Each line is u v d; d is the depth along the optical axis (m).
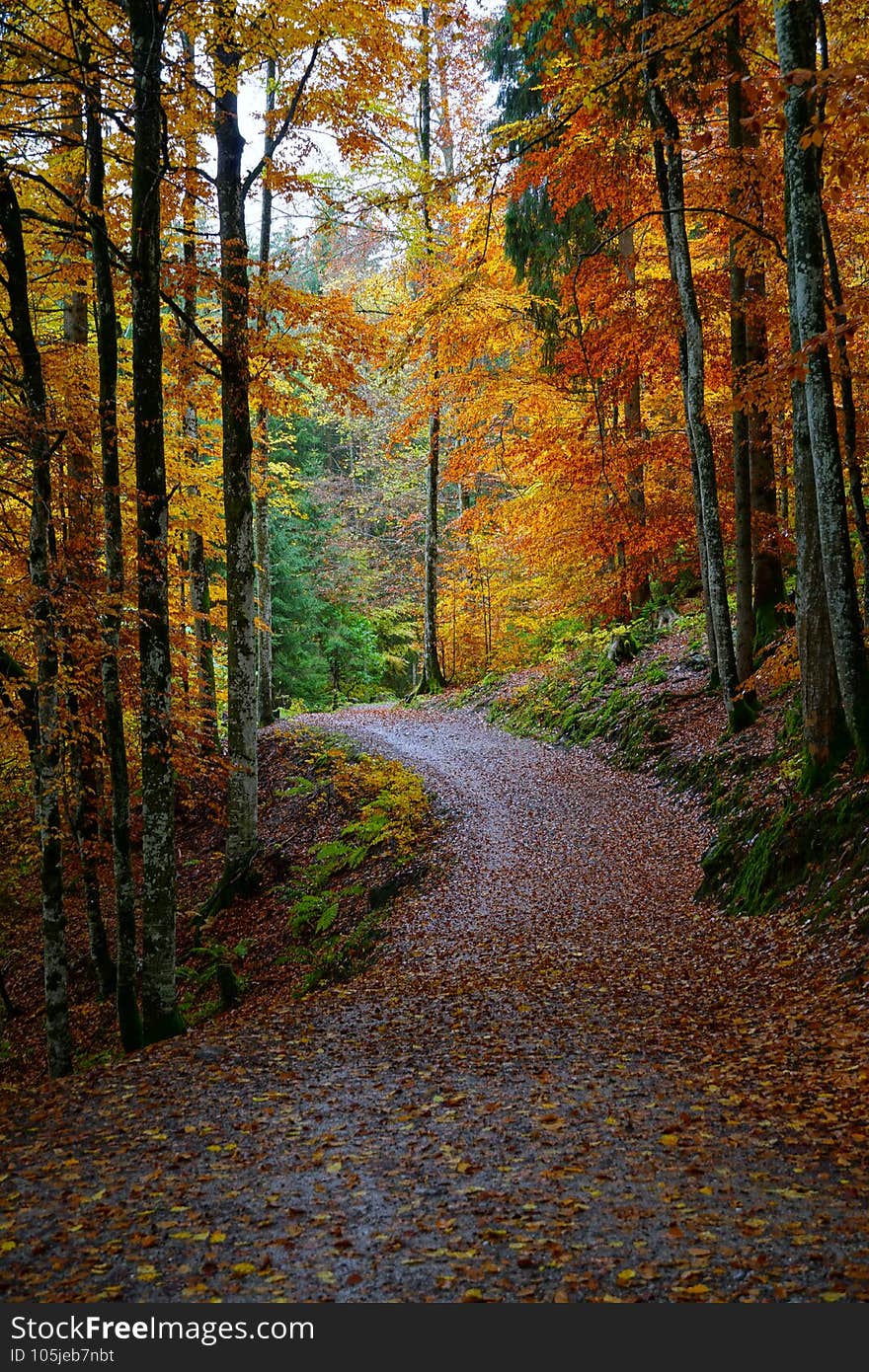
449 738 23.64
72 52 9.92
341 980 11.77
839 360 10.40
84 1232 4.94
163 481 9.72
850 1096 5.77
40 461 9.78
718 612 14.95
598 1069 6.89
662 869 12.88
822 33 9.16
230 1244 4.70
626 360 17.14
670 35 9.81
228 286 13.17
